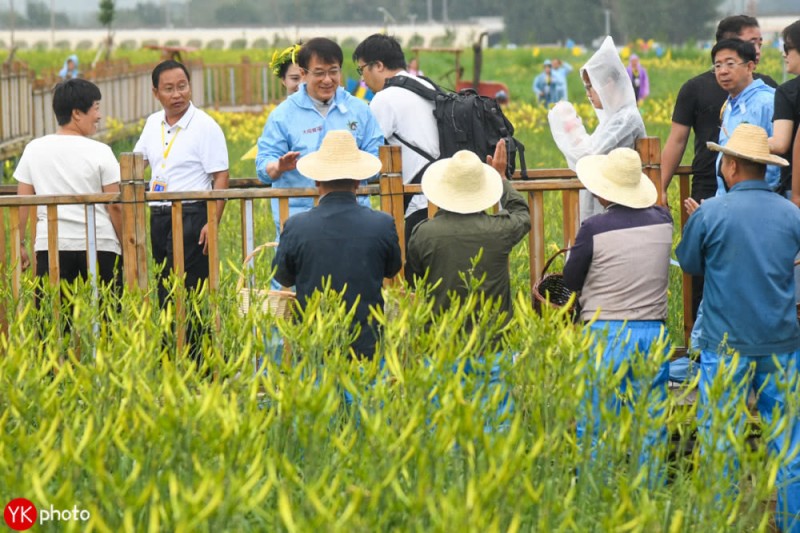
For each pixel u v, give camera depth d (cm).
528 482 502
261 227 1499
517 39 15300
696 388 868
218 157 1001
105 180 967
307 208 973
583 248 791
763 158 757
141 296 785
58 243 965
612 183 796
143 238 898
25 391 604
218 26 15562
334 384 628
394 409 577
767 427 588
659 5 13350
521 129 3616
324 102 970
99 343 649
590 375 623
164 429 528
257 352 685
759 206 761
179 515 459
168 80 988
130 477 493
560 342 639
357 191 923
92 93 973
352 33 14238
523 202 822
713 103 990
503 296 798
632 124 950
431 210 941
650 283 788
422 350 647
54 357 637
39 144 965
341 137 796
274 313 796
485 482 493
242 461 515
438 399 600
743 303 757
